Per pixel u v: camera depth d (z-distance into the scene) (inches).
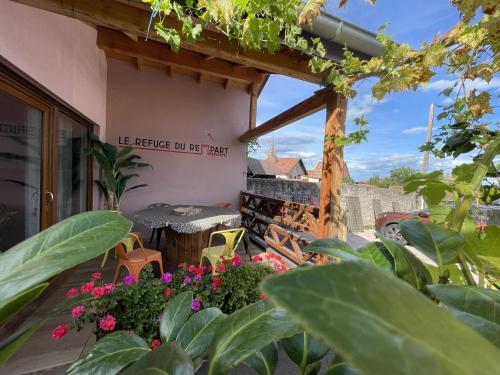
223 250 112.3
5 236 80.5
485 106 36.6
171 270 122.7
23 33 71.1
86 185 146.5
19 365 60.3
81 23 119.0
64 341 68.3
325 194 95.3
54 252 18.1
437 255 20.7
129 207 185.0
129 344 29.5
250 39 48.9
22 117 83.7
